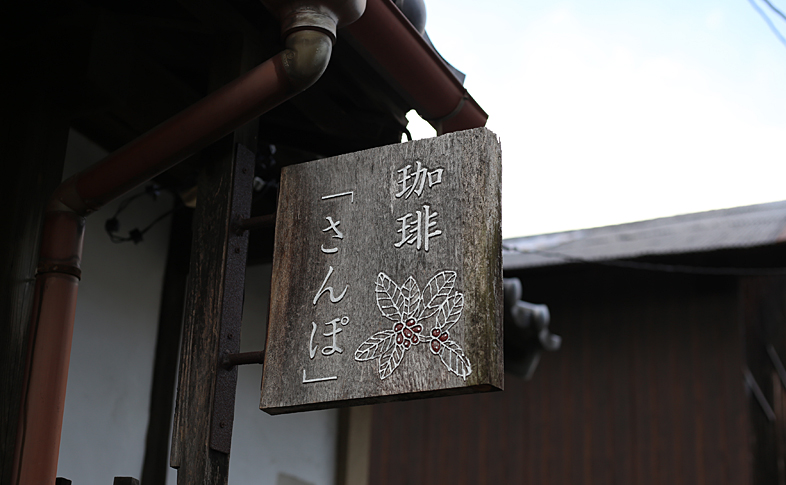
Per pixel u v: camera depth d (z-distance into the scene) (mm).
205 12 3984
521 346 7508
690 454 11805
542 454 12555
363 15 3670
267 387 3359
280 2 3402
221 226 3688
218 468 3438
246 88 3424
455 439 13000
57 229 3822
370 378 3199
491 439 12852
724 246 11328
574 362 12922
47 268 3777
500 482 12570
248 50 4035
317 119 4609
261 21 4082
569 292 13367
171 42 4586
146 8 4336
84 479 4812
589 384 12719
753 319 13086
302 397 3287
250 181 3828
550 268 12953
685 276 12734
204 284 3639
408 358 3168
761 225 12062
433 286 3223
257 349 6184
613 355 12750
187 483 3391
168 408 5359
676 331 12516
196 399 3494
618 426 12328
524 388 13016
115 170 3697
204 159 3828
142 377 5301
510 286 7094
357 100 4742
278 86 3400
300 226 3559
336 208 3516
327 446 6559
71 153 5016
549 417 12727
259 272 6363
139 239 5266
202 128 3504
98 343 5055
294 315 3428
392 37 3814
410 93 4156
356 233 3436
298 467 6238
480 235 3223
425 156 3426
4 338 3684
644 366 12523
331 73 4594
